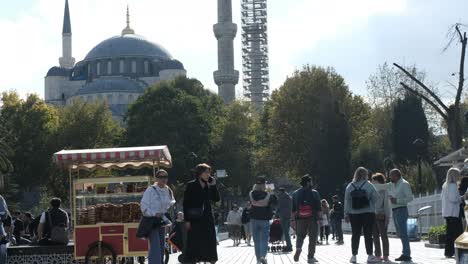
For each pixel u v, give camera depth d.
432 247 40.56
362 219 28.25
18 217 46.94
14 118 130.88
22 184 127.00
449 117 63.72
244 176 137.12
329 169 118.06
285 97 129.00
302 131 127.31
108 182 29.62
